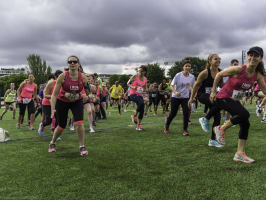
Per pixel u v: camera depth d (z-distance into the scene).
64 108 4.05
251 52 3.14
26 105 7.97
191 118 9.11
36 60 76.12
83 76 4.11
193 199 2.25
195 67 62.44
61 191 2.50
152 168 3.15
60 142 5.12
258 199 2.20
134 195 2.36
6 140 5.42
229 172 2.90
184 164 3.28
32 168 3.28
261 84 3.42
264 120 7.22
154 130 6.41
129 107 18.83
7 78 87.75
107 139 5.30
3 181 2.81
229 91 3.49
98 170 3.13
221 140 3.72
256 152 3.73
